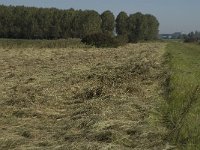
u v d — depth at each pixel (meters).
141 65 22.66
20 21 94.62
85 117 11.42
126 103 13.12
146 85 16.98
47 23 95.75
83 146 8.97
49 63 28.09
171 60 26.77
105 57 34.34
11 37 95.19
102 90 15.09
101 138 9.58
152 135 9.70
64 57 34.44
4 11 94.06
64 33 97.25
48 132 10.42
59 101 14.16
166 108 12.40
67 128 10.69
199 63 30.38
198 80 18.47
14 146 9.21
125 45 65.31
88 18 98.00
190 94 13.79
